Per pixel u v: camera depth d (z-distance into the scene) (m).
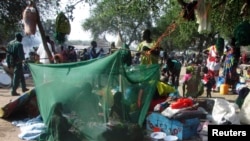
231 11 10.96
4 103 9.77
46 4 22.30
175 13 11.23
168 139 6.34
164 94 7.92
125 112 6.16
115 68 5.90
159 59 8.48
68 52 15.15
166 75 11.30
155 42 8.30
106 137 5.74
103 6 11.34
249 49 38.81
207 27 7.04
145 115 6.67
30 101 7.91
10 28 27.11
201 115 6.94
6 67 13.80
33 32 8.19
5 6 26.28
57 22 8.39
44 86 6.40
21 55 11.17
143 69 6.49
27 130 6.65
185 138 6.50
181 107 6.70
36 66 6.70
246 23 7.13
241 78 14.57
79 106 5.92
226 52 14.49
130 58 7.66
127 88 6.23
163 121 6.74
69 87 6.04
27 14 8.12
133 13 11.09
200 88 10.77
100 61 5.96
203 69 13.19
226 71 13.13
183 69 29.09
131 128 6.00
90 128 5.83
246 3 8.00
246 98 7.14
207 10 7.04
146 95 6.54
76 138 5.91
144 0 10.55
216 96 12.12
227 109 6.98
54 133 6.04
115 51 6.21
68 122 5.95
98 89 5.86
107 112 5.79
